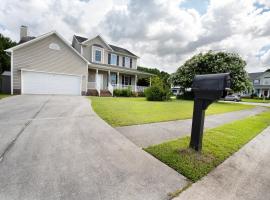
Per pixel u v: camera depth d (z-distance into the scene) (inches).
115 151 116.5
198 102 116.3
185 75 771.4
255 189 80.0
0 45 720.3
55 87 548.1
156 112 291.3
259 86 1433.3
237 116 320.5
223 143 144.9
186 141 142.2
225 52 708.7
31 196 66.7
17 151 107.8
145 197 69.8
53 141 128.5
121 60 837.8
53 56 535.8
